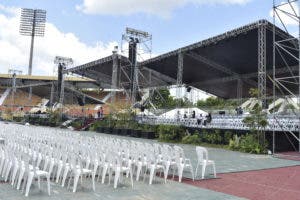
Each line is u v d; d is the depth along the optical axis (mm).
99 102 53719
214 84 35719
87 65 36719
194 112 26031
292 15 17516
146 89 38188
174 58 29141
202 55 27750
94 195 6656
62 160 7574
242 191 7566
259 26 19391
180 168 8398
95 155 8031
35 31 77125
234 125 20297
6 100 65062
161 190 7316
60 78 43312
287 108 24125
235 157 14680
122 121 29891
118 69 35688
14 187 7129
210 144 20672
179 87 27438
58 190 6973
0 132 15469
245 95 36750
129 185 7715
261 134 17438
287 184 8602
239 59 27594
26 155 6652
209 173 9891
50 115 42062
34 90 67812
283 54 24156
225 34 22062
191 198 6680
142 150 8641
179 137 22922
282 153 17422
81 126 36375
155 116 28906
